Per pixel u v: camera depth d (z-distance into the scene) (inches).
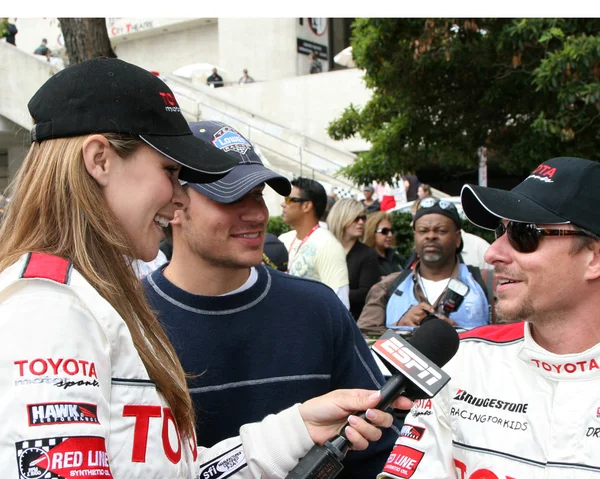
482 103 249.0
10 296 43.5
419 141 265.9
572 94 208.8
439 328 64.2
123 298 49.5
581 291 59.5
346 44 820.6
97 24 214.2
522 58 234.8
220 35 803.4
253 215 75.4
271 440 61.7
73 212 47.3
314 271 168.7
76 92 48.4
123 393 46.0
